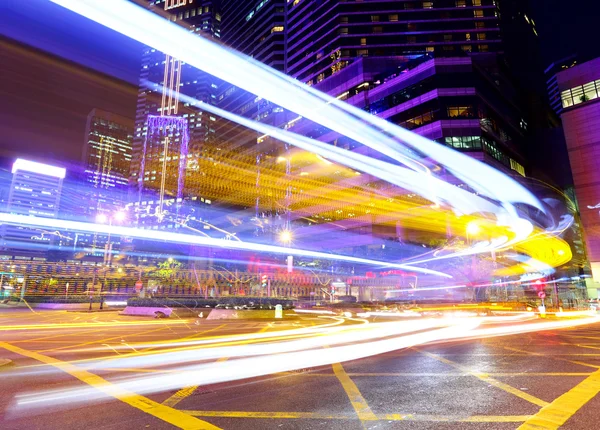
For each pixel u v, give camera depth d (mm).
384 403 4984
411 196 71125
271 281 31266
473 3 90688
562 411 4574
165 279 31312
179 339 11797
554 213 83062
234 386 5957
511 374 6773
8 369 7195
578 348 9992
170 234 39625
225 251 45031
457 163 68125
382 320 20484
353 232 76188
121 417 4422
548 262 72438
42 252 159750
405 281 43250
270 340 11602
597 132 66188
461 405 4875
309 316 23578
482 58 86750
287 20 116438
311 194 83188
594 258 63438
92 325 16844
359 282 38094
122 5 28625
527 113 95750
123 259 60906
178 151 164500
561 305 35750
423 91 75125
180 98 192875
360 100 85625
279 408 4781
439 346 10430
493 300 41562
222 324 17453
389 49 91188
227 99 151750
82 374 6770
